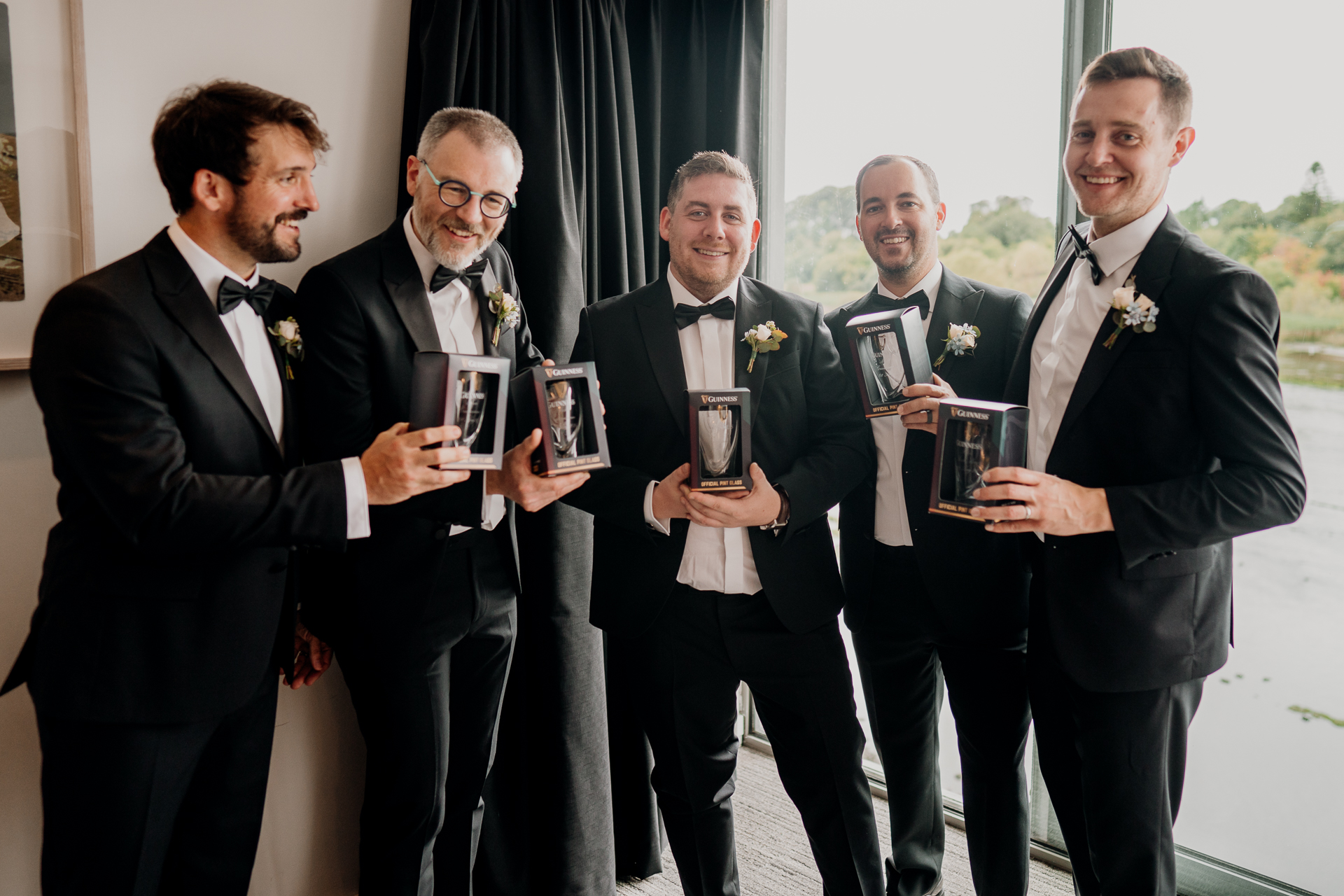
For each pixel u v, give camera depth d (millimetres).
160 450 1366
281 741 2172
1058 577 1568
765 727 1927
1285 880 2146
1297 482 1374
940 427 1546
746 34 2598
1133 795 1543
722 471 1646
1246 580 2152
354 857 2324
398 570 1780
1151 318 1446
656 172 2574
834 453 1822
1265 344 1398
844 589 2062
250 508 1411
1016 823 1934
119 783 1418
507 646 2006
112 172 1823
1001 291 1969
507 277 2047
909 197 1903
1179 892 2275
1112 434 1512
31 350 1733
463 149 1691
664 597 1796
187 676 1448
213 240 1517
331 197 2152
